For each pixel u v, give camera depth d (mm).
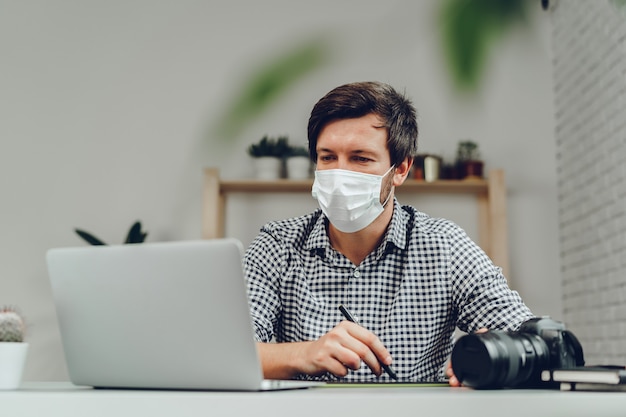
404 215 1890
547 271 3807
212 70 3979
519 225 3840
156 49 4000
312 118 1713
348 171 1679
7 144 3910
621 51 3182
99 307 1074
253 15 4016
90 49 3998
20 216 3854
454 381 1155
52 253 1111
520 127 3898
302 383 1079
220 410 867
